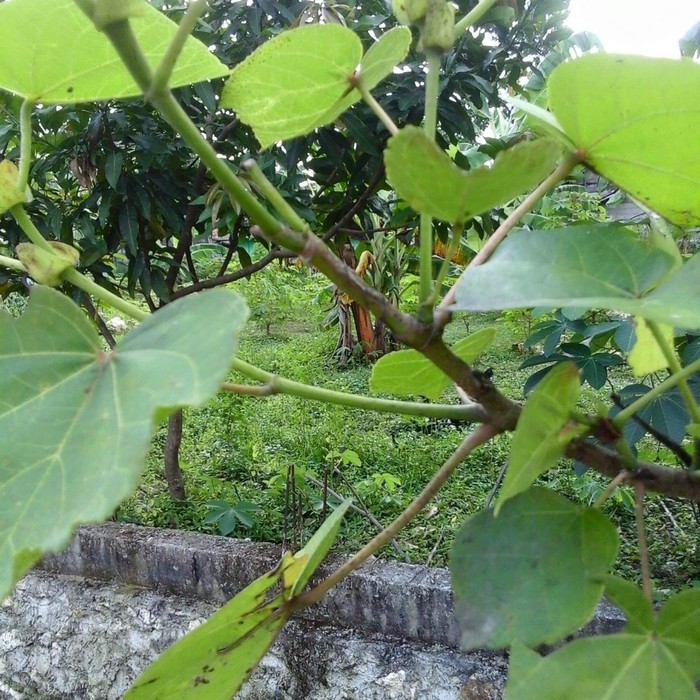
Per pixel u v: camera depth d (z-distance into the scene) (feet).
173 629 3.71
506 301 0.84
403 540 4.61
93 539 4.10
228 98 1.16
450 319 0.88
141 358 0.80
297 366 10.13
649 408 3.27
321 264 0.81
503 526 0.93
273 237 0.80
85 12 0.75
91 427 0.76
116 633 3.87
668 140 1.01
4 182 1.00
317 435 6.75
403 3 0.99
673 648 0.86
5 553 0.69
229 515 4.50
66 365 0.84
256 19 4.01
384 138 4.21
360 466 6.15
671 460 4.65
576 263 0.90
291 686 3.50
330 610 3.57
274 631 1.15
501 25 4.21
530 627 0.86
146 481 5.79
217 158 0.78
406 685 3.24
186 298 0.86
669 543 4.54
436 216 0.83
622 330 3.63
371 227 6.57
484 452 6.40
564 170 1.10
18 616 4.20
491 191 0.78
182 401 0.70
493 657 3.20
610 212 9.59
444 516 4.99
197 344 0.76
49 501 0.72
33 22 1.01
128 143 4.25
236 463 6.27
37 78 1.07
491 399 0.94
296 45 1.07
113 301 1.01
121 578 4.04
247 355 11.30
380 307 0.84
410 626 3.39
